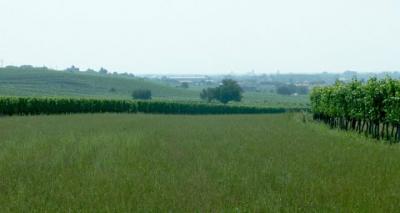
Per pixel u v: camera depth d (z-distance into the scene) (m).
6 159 20.36
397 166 19.66
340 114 46.62
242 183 15.57
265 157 22.20
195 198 13.30
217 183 15.54
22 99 65.31
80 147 25.02
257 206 12.30
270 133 36.84
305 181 15.92
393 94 35.03
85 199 12.99
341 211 11.98
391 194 13.93
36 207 12.31
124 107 86.25
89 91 176.38
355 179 16.39
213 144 27.83
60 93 160.12
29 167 18.45
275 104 148.38
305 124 51.41
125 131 36.31
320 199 13.34
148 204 12.56
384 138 34.88
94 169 18.02
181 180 16.06
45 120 49.28
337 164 19.98
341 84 48.59
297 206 12.44
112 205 12.42
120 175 16.81
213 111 108.56
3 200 12.96
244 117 69.50
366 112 38.31
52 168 18.25
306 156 22.59
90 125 42.47
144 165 19.14
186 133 35.81
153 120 54.53
